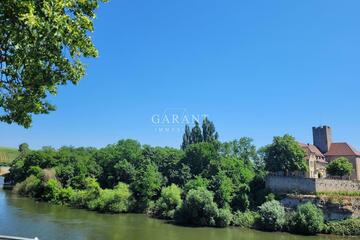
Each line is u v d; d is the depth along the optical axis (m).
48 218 69.50
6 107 16.44
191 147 108.06
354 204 73.75
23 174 137.88
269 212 71.88
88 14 16.94
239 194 83.44
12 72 15.98
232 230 69.69
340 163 90.88
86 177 110.25
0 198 98.81
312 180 80.25
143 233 61.03
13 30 14.24
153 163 106.88
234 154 119.88
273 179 86.44
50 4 14.19
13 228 56.84
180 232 64.56
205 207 74.62
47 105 17.78
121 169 108.12
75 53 16.42
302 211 70.81
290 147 86.31
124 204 88.19
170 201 83.69
